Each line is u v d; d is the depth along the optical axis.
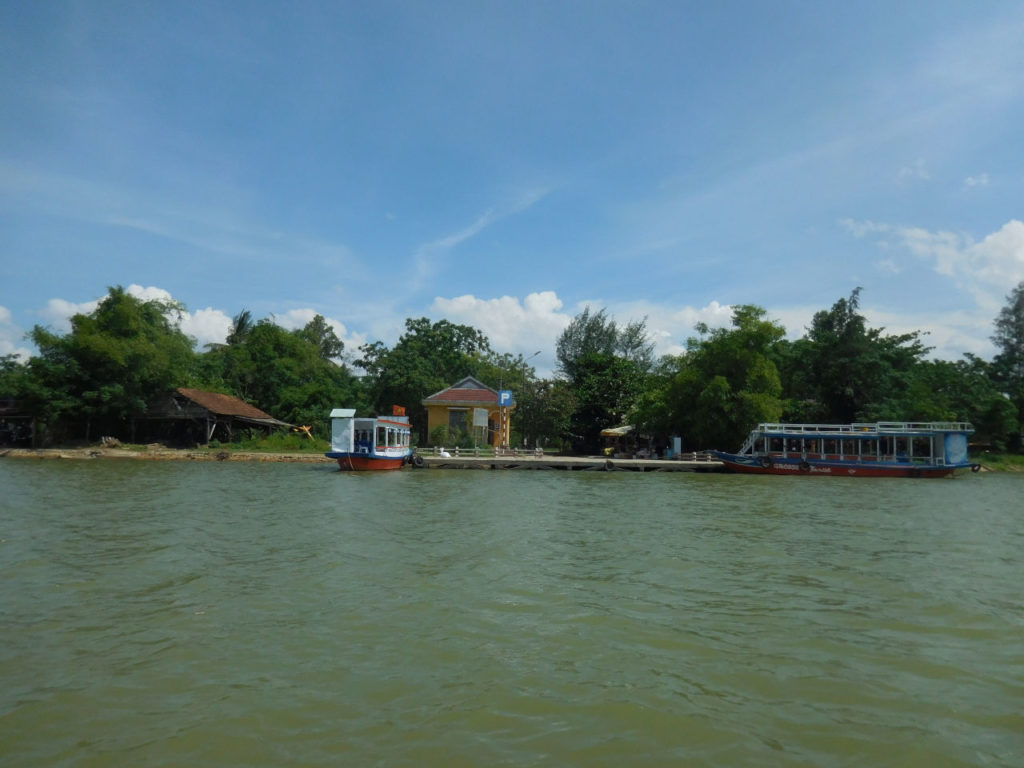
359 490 24.61
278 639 7.62
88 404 46.06
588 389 52.16
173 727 5.51
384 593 9.56
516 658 7.12
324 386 59.34
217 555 11.99
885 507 21.34
